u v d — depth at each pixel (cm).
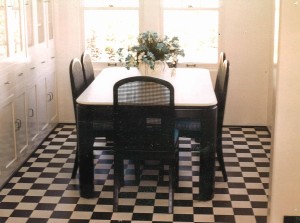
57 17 560
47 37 528
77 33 564
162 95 330
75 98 397
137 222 342
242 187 403
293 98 136
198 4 560
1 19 387
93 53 576
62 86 577
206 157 367
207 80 438
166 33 569
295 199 141
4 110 397
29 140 470
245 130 560
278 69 135
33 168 445
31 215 354
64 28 563
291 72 135
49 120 542
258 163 458
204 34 565
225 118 575
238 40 555
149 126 342
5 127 400
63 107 580
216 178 422
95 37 573
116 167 355
